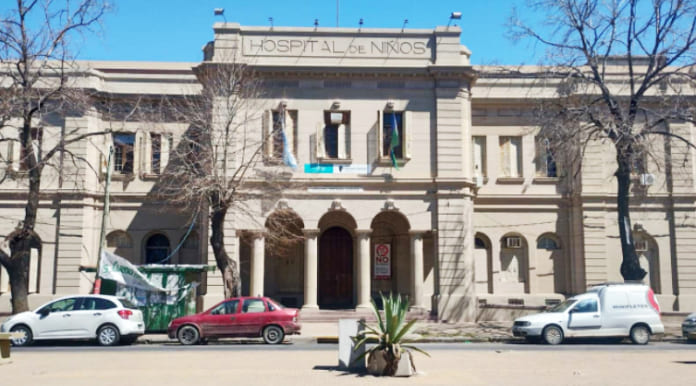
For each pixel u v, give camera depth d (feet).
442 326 92.99
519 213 115.75
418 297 100.22
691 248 112.98
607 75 108.99
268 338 71.82
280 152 100.32
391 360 45.19
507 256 115.85
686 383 42.22
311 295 99.35
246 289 110.32
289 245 112.88
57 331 69.21
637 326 72.79
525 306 100.22
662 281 112.57
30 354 59.88
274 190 97.86
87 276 108.17
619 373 46.68
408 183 101.86
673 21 85.81
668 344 73.36
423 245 108.99
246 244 110.32
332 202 101.14
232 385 41.14
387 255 112.47
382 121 103.19
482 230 115.03
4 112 85.10
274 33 103.14
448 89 103.65
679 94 90.84
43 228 107.45
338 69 102.27
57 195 107.76
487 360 54.54
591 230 111.96
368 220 101.30
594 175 113.09
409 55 104.37
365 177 101.71
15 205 107.65
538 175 116.57
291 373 46.42
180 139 108.78
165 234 113.70
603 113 90.58
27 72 85.46
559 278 115.14
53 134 107.96
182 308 81.51
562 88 101.81
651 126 87.04
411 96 104.01
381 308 110.01
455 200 101.60
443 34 104.73
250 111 100.32
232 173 99.09
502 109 117.19
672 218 113.91
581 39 90.27
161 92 114.11
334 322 97.04
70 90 89.86
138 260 111.96
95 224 111.14
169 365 51.06
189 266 82.28
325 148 103.19
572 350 64.34
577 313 72.79
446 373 46.50
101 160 111.96
